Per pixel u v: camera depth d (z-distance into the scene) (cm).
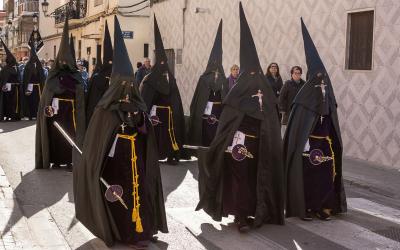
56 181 932
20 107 1809
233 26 1720
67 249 604
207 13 1914
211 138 1144
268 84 678
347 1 1227
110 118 587
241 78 670
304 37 733
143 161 607
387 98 1127
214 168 678
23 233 651
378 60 1149
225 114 670
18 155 1164
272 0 1495
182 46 2142
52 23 4216
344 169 1090
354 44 1223
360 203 846
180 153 1141
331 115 723
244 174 666
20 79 1814
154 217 610
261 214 674
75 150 659
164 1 2325
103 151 577
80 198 607
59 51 1013
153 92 1091
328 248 627
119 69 593
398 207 834
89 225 607
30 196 829
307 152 717
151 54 2491
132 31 2592
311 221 727
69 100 1016
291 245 634
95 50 2952
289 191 723
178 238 648
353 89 1216
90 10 3109
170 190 888
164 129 1104
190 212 760
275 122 678
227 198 677
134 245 593
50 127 1019
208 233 670
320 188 721
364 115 1186
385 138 1134
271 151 674
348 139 1230
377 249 628
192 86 2053
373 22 1163
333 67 1276
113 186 567
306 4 1357
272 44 1502
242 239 650
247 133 667
